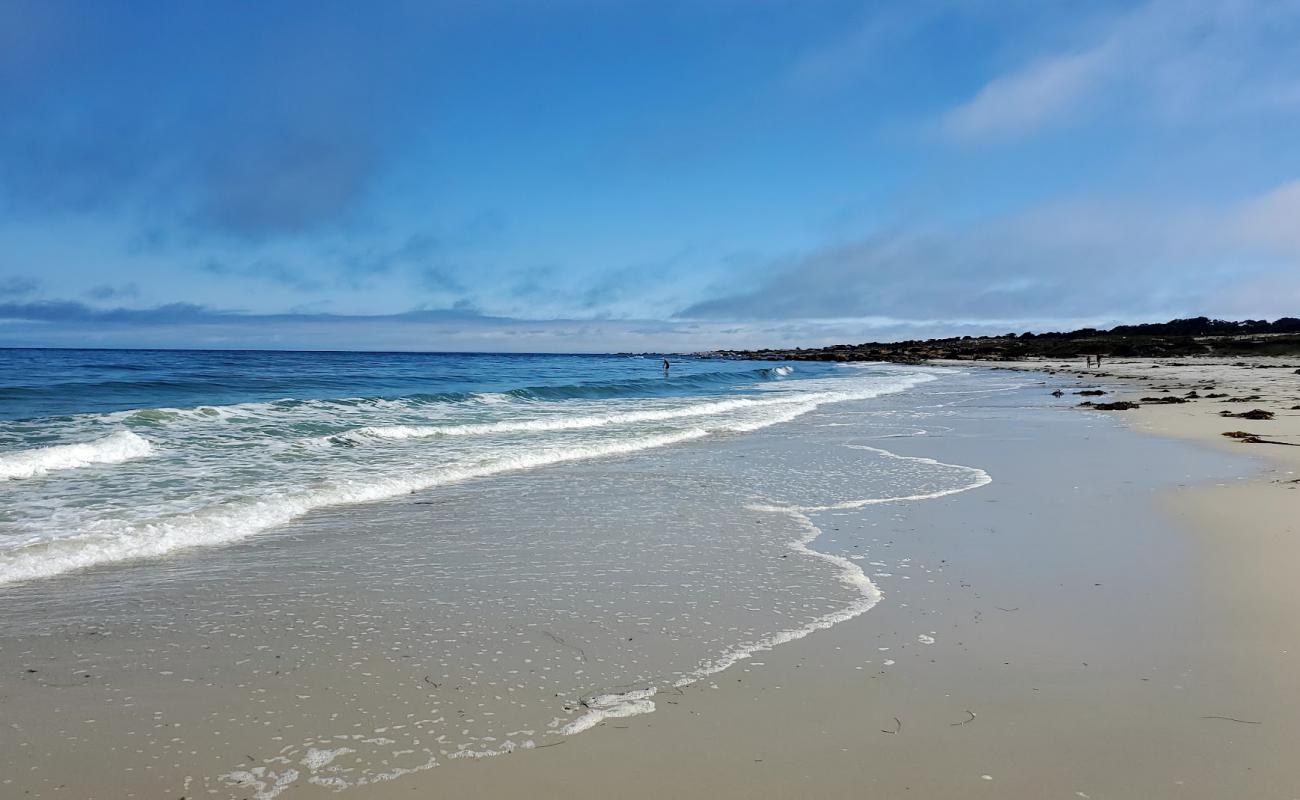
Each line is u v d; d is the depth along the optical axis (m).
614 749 3.66
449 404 24.77
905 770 3.46
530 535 8.11
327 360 66.44
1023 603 5.77
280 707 4.11
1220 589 5.97
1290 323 112.38
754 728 3.86
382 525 8.56
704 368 68.88
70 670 4.57
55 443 13.23
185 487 10.13
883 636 5.14
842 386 40.72
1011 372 59.81
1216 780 3.34
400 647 4.98
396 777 3.42
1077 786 3.30
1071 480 11.23
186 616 5.54
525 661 4.75
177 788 3.33
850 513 9.17
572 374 48.62
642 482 11.39
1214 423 18.81
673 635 5.20
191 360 56.97
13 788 3.31
